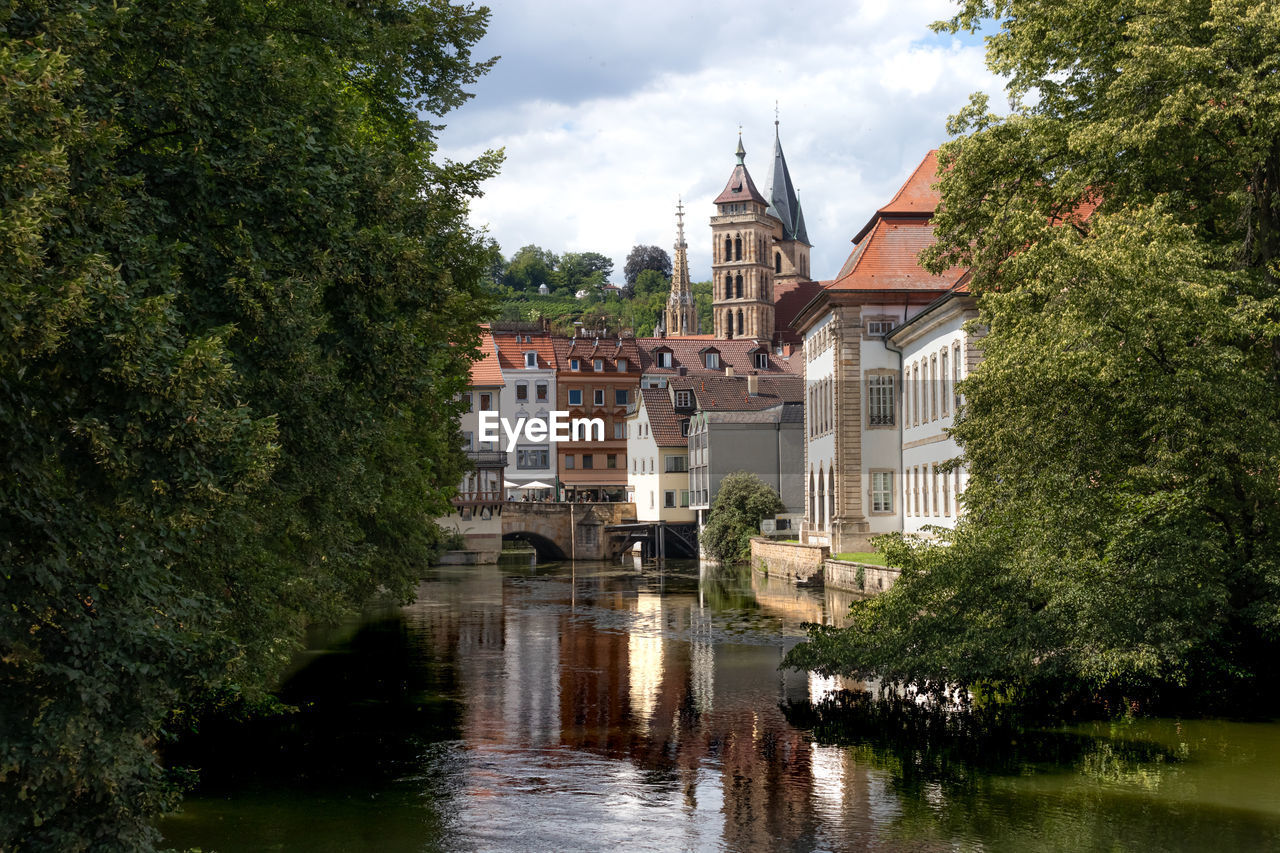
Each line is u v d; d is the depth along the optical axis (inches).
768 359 5378.9
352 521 933.8
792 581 2513.5
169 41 530.9
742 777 761.6
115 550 417.1
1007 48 1163.9
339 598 1010.7
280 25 666.2
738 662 1280.8
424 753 836.6
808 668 1032.2
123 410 401.7
